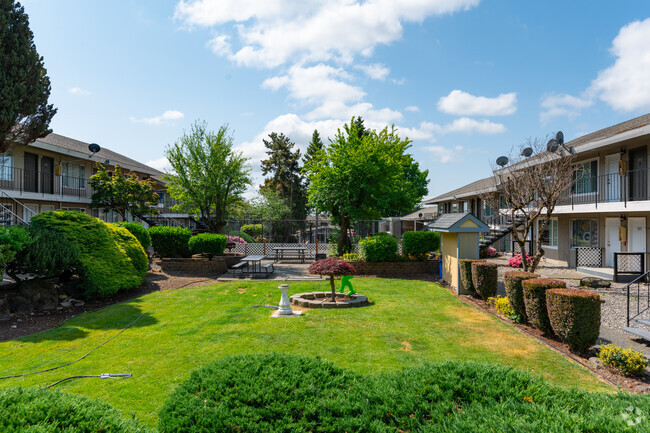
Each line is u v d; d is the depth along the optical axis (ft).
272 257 68.18
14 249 28.45
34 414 8.30
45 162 63.52
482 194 54.24
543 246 65.16
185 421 9.34
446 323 26.21
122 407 14.48
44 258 29.81
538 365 18.56
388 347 21.29
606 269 46.91
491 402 10.64
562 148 46.60
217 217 68.69
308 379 11.69
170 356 20.02
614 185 48.67
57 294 31.65
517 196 42.83
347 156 55.72
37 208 61.36
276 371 12.00
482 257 65.46
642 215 44.19
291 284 41.47
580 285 39.68
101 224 38.04
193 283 43.21
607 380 16.87
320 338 22.95
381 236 51.62
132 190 67.92
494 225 78.33
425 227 51.13
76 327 25.41
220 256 54.80
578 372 17.70
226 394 10.50
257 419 9.61
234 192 70.03
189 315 28.68
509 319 26.99
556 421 9.18
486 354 20.11
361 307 31.14
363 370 17.90
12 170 56.85
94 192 74.18
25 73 41.01
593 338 19.51
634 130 38.37
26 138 45.06
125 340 22.72
